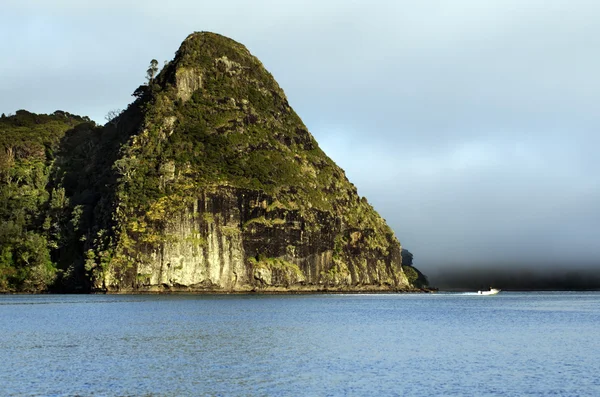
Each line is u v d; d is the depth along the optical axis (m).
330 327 95.56
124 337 78.06
